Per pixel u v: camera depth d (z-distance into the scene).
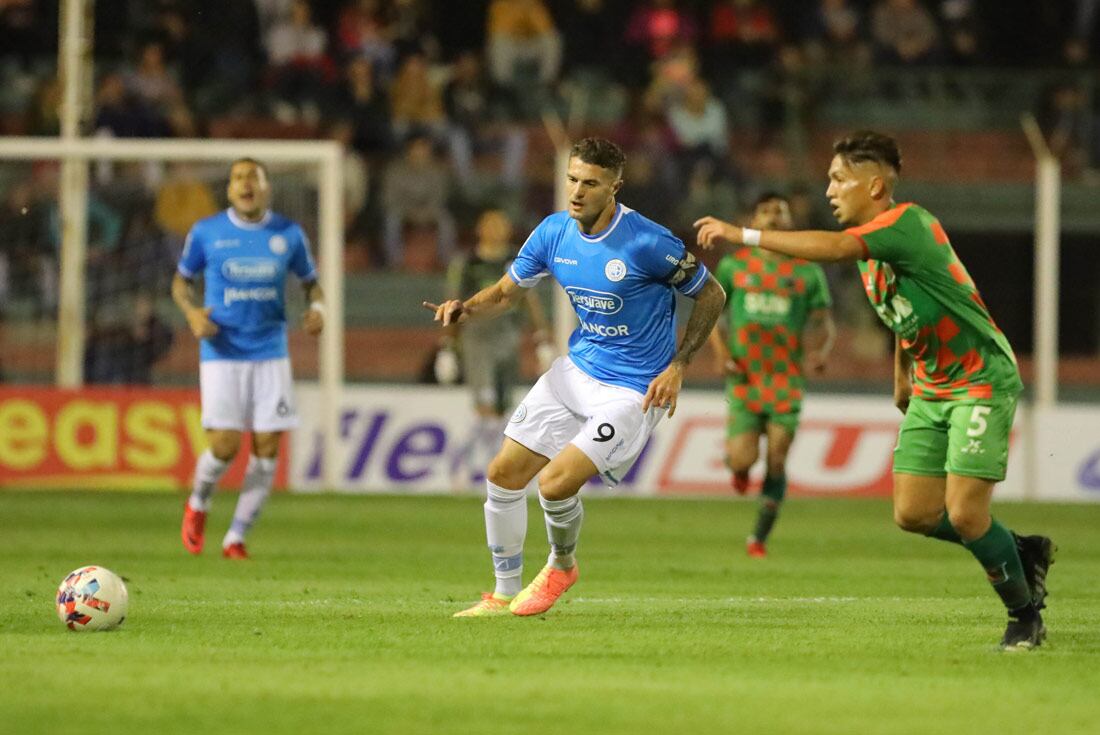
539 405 28.00
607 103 87.50
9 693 20.11
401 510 55.56
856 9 91.06
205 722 18.58
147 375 63.62
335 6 85.50
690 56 82.88
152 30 82.38
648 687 20.97
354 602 30.75
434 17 88.06
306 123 82.44
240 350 39.84
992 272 86.00
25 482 60.00
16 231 65.88
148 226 63.47
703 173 80.50
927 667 22.89
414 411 63.47
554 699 20.06
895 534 50.28
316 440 62.75
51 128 73.62
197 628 26.27
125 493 59.75
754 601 32.00
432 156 82.06
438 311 27.88
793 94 86.75
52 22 83.88
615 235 27.02
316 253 63.16
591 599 31.84
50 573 35.88
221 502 56.88
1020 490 66.12
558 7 88.88
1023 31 89.75
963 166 87.62
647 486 64.62
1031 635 24.80
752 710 19.55
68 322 60.28
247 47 83.62
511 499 28.22
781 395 42.88
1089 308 84.69
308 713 19.09
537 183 82.25
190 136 77.12
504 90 86.44
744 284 42.66
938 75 88.38
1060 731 18.58
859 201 24.28
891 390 79.44
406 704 19.66
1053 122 87.56
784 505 61.12
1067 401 81.25
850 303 80.00
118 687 20.56
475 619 27.61
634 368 27.58
